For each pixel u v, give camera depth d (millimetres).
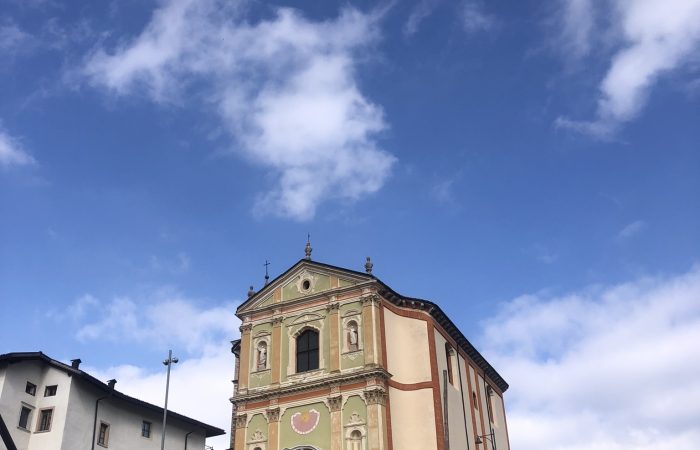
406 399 41000
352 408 38781
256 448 40531
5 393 40969
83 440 43031
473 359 52188
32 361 43312
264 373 42500
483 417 50531
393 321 42938
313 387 40219
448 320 46094
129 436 47125
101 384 44469
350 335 41000
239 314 45406
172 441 51156
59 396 42812
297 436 39531
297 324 43062
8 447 24969
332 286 43156
